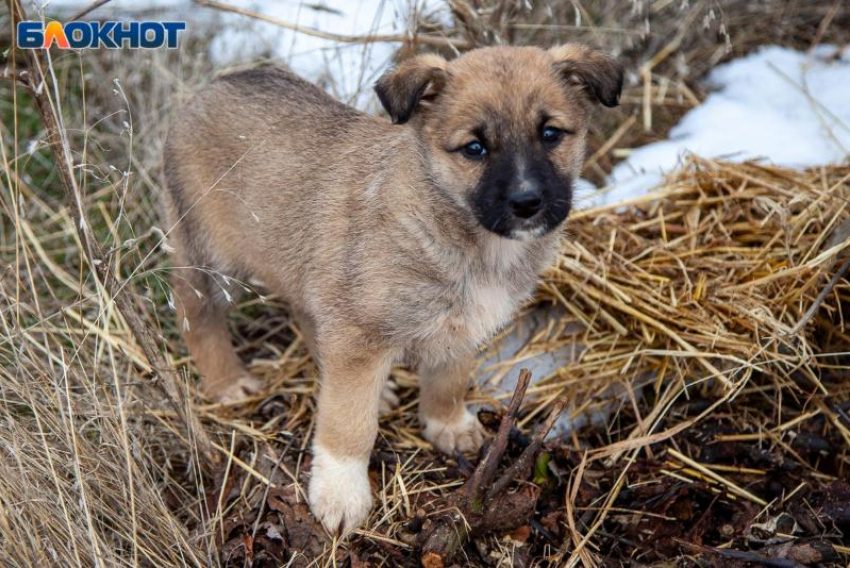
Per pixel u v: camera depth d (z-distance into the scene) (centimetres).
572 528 85
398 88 81
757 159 107
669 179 108
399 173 82
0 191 103
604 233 104
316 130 89
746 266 98
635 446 89
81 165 79
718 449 92
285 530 85
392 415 97
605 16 125
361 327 83
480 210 79
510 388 98
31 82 80
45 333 82
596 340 99
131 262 107
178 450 92
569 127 81
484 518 84
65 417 80
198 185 95
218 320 98
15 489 77
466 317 83
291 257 90
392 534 85
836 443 93
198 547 82
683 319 96
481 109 79
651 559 85
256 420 96
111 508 82
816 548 84
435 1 117
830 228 98
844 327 95
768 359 93
